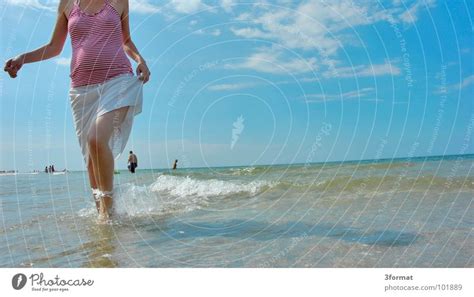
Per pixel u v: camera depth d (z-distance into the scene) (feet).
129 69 11.75
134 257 8.28
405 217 10.96
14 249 8.87
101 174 10.84
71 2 11.59
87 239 9.48
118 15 11.77
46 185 23.95
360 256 8.04
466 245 8.41
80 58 11.25
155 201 14.06
